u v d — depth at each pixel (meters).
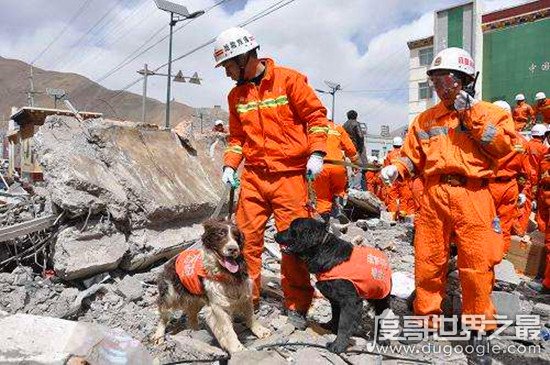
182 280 4.45
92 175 5.86
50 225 5.76
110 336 3.50
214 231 4.18
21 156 25.80
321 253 4.24
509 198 6.64
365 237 8.77
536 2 20.61
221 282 4.23
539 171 6.96
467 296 4.30
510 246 7.40
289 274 4.79
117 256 5.74
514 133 4.11
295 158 4.60
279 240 4.31
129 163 6.46
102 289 5.47
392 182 4.69
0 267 6.02
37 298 5.32
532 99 20.95
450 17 23.12
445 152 4.25
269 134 4.55
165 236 6.39
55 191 5.59
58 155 5.72
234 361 3.97
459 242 4.29
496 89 21.97
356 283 4.18
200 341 4.44
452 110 4.30
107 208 5.80
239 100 4.66
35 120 24.30
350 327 4.15
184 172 7.32
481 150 4.20
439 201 4.32
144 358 3.52
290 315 4.84
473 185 4.24
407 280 5.46
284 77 4.51
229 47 4.45
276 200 4.64
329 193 8.21
